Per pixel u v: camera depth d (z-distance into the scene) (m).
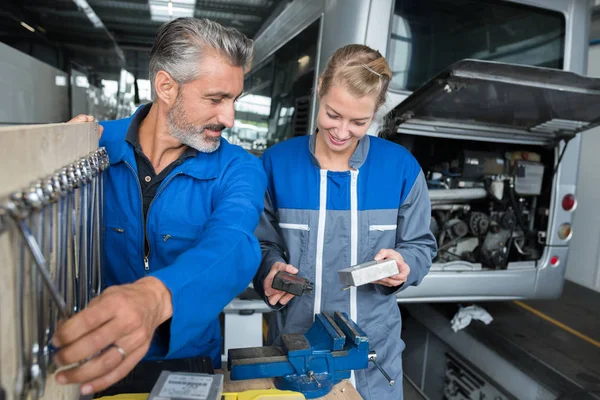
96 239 0.81
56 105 3.42
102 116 5.24
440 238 2.35
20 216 0.42
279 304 1.14
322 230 1.20
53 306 0.57
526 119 2.01
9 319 0.44
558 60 2.27
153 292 0.58
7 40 2.97
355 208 1.19
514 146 2.45
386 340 1.23
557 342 2.37
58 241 0.56
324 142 1.20
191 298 0.63
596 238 3.75
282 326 1.27
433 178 2.33
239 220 0.81
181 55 0.80
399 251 1.16
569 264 4.02
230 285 0.71
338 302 1.22
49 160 0.54
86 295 0.71
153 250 0.99
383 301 1.23
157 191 0.96
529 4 2.12
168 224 0.97
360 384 1.19
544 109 1.86
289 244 1.22
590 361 2.12
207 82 0.81
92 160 0.74
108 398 0.74
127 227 0.98
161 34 0.84
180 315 0.61
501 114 1.95
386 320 1.24
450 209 2.34
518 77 1.54
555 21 2.23
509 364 2.13
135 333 0.51
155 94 0.89
